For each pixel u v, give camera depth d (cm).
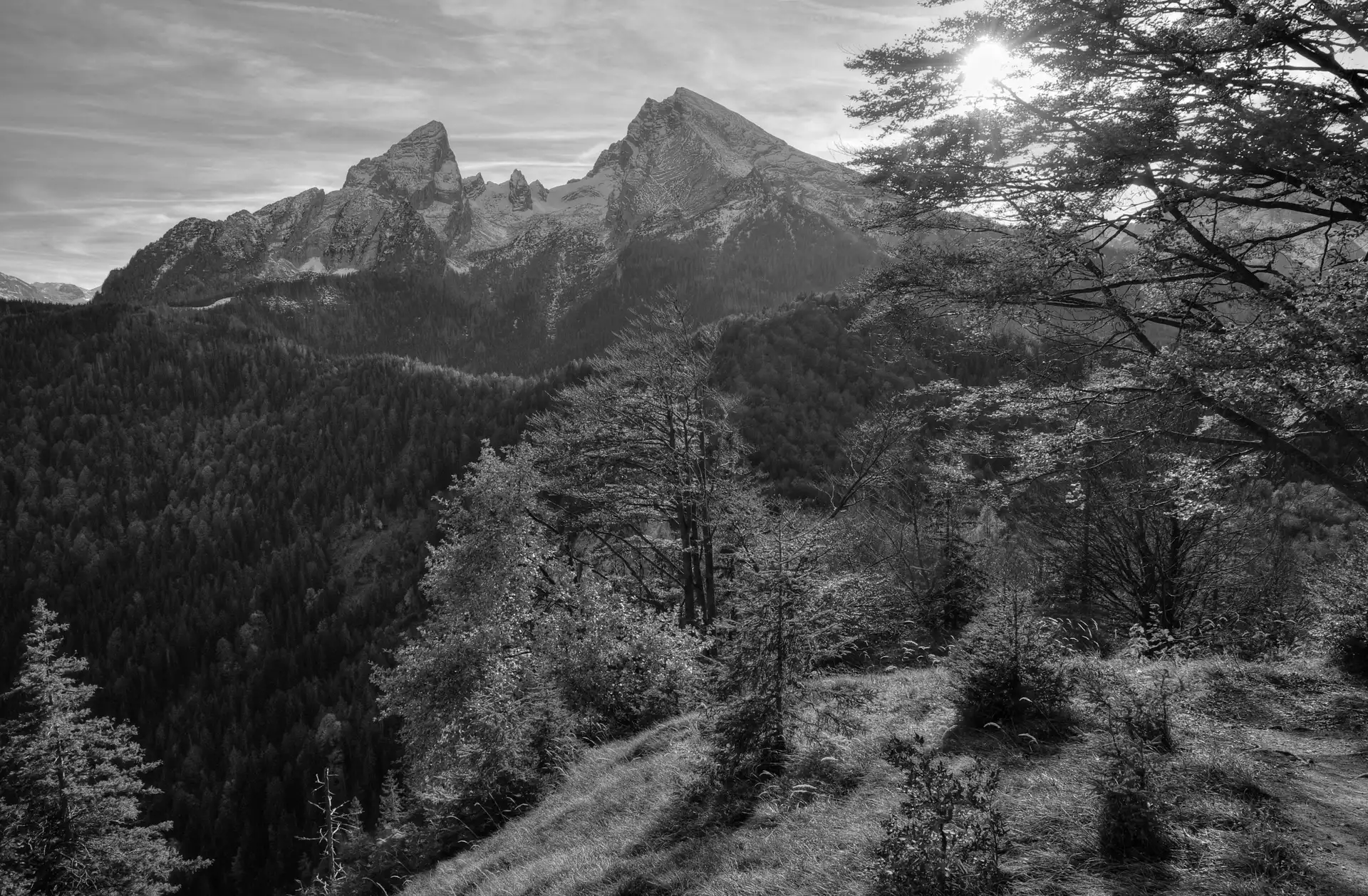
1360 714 836
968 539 2372
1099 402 934
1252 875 551
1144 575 1750
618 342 2528
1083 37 840
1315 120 738
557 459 2414
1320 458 876
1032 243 884
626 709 1700
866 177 987
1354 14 727
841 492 3038
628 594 2631
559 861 959
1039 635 962
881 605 1712
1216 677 984
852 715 991
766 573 984
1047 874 598
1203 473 921
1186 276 920
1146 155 777
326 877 1825
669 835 909
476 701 1830
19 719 2408
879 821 734
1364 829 603
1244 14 775
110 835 2483
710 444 2442
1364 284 741
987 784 675
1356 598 1070
